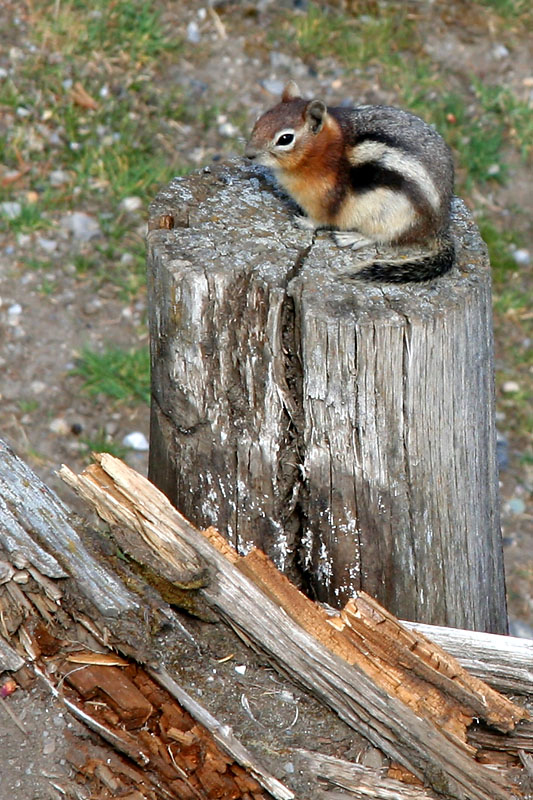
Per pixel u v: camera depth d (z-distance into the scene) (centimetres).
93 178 1642
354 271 749
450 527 773
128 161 1662
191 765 598
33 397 1415
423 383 712
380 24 1917
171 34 1834
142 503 671
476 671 677
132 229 1609
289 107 902
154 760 596
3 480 673
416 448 727
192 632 665
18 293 1518
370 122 895
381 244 829
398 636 643
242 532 762
